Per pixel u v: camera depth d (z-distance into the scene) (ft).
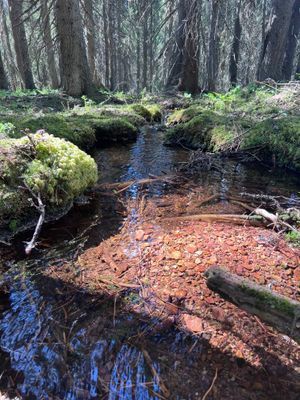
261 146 18.24
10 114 21.86
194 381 5.85
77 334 6.80
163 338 6.73
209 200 13.44
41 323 7.06
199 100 33.91
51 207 11.43
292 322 5.52
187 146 21.71
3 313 7.29
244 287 6.00
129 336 6.77
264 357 6.32
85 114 24.94
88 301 7.73
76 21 33.71
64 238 10.45
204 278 8.45
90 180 13.08
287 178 16.03
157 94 39.60
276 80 40.01
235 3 49.37
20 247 9.89
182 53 40.65
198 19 36.68
